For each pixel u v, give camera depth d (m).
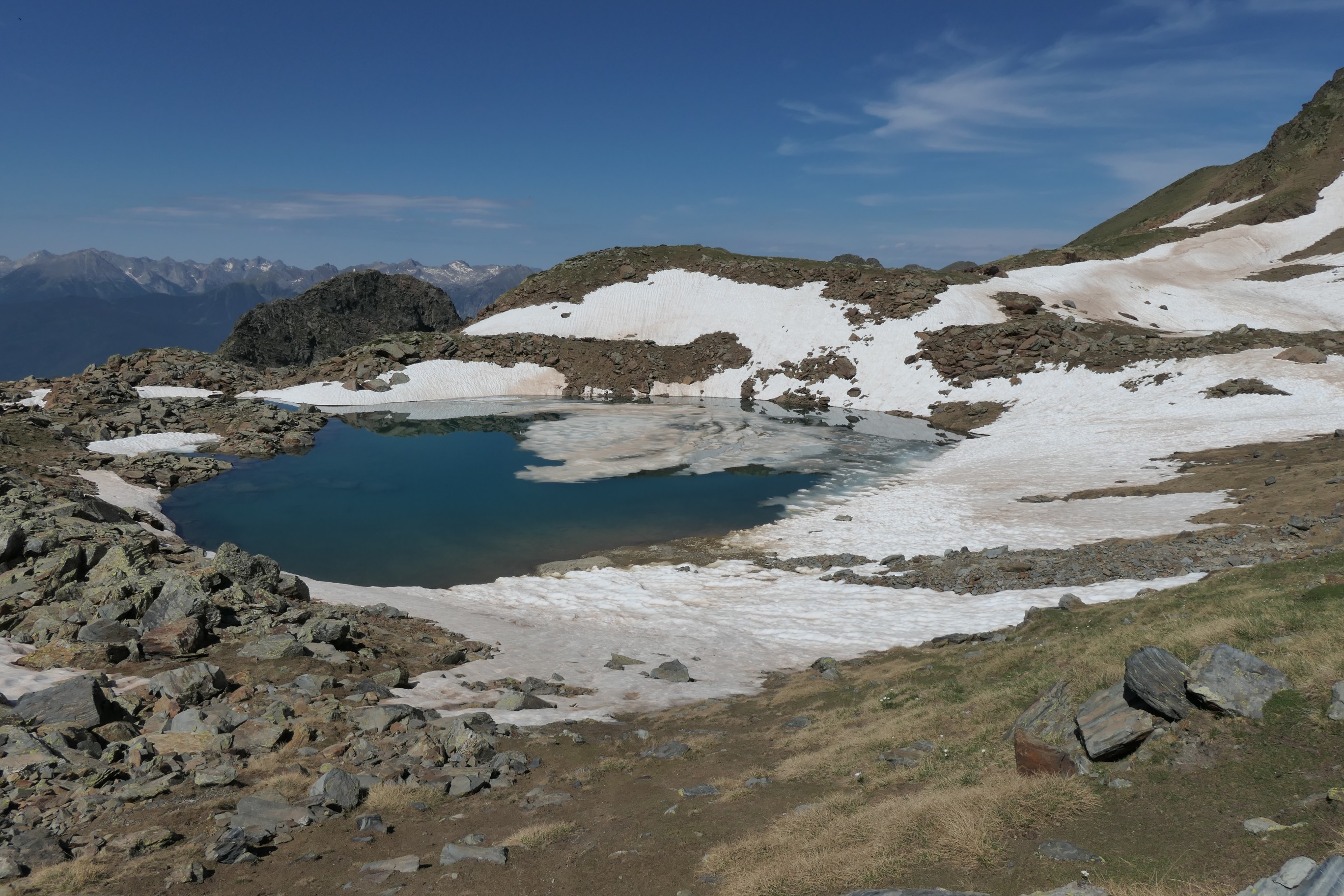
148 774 16.53
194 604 26.38
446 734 19.56
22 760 16.11
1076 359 89.31
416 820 15.37
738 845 13.09
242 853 13.45
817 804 14.48
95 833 14.06
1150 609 21.84
